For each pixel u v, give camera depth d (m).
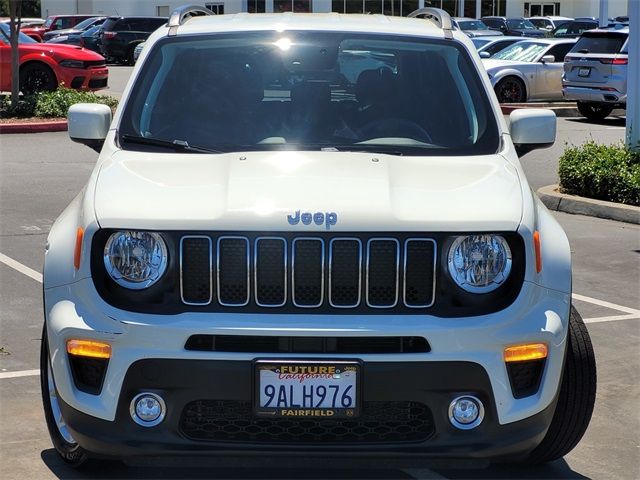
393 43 6.02
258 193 4.68
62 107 21.66
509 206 4.70
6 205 12.92
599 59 23.34
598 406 6.36
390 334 4.39
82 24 49.28
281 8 55.81
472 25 41.66
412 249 4.53
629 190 12.71
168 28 6.24
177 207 4.61
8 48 24.45
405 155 5.41
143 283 4.51
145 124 5.64
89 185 4.96
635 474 5.35
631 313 8.48
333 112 5.68
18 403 6.27
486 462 4.66
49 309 4.69
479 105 5.77
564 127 23.08
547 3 63.00
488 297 4.54
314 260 4.52
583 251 10.80
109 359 4.46
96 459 5.21
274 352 4.43
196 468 5.33
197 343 4.45
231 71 5.87
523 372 4.57
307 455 4.47
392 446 4.44
